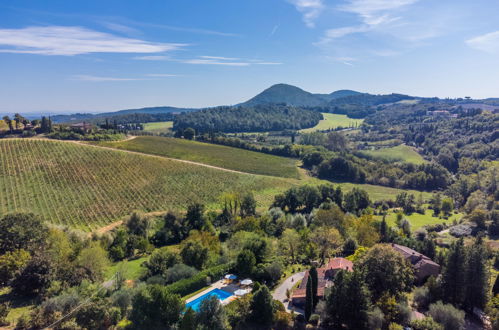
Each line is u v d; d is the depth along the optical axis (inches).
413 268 2578.7
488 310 2098.9
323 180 6973.4
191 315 1668.3
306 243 3046.3
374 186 6835.6
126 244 3070.9
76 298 1705.2
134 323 1713.8
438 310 1951.3
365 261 2263.8
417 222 4798.2
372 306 1903.3
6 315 1576.0
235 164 7057.1
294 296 2158.0
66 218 3732.8
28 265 1959.9
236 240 3041.3
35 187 4313.5
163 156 6683.1
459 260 2242.9
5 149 5246.1
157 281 2269.9
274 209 4416.8
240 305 1907.0
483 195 5383.9
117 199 4387.3
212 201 4845.0
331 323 1941.4
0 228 2389.3
